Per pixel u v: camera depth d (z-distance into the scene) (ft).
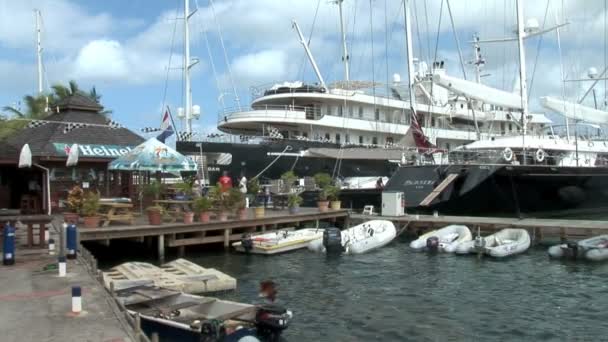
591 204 102.32
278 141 107.96
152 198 78.33
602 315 41.86
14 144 78.89
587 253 64.03
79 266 39.58
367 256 68.33
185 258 65.62
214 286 46.96
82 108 85.51
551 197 95.66
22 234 55.31
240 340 28.50
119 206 66.39
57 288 32.86
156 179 86.84
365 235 75.36
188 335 31.22
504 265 62.18
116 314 27.50
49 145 76.43
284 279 54.49
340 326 38.70
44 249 46.29
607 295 48.14
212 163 104.53
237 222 71.87
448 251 70.08
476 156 95.30
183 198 76.59
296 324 39.06
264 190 99.30
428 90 134.72
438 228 82.43
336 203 91.35
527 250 70.95
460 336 36.83
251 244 68.69
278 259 65.77
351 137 125.08
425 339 36.17
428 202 89.40
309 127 119.34
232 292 47.83
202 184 96.32
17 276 36.09
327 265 62.18
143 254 67.21
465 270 59.41
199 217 69.26
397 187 94.63
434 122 138.72
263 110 116.57
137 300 35.47
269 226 78.89
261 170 106.42
